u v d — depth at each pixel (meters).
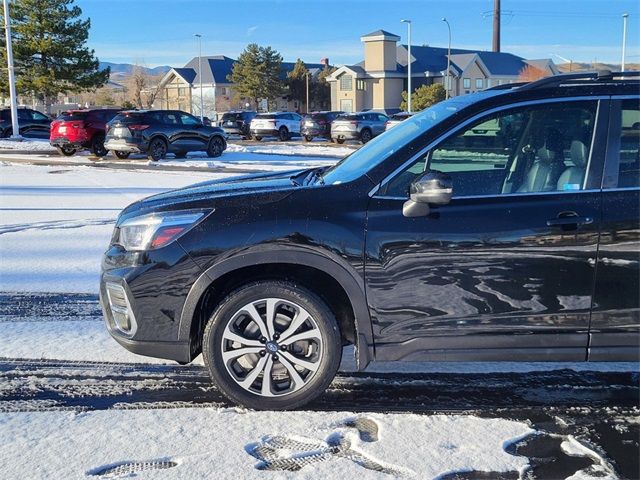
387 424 3.99
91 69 43.91
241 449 3.68
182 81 84.56
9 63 31.08
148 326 4.08
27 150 26.36
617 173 4.12
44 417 4.09
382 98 68.75
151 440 3.78
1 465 3.50
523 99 4.22
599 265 4.04
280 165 20.72
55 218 10.87
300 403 4.11
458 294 4.05
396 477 3.40
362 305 4.06
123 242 4.21
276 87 78.75
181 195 4.40
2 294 6.67
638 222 4.01
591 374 4.84
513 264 4.03
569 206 4.04
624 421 4.07
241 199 4.12
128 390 4.51
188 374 4.79
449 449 3.69
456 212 4.04
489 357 4.12
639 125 4.18
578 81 4.30
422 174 3.93
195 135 22.98
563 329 4.09
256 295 4.04
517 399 4.39
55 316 6.04
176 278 4.03
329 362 4.07
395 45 69.00
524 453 3.66
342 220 4.02
